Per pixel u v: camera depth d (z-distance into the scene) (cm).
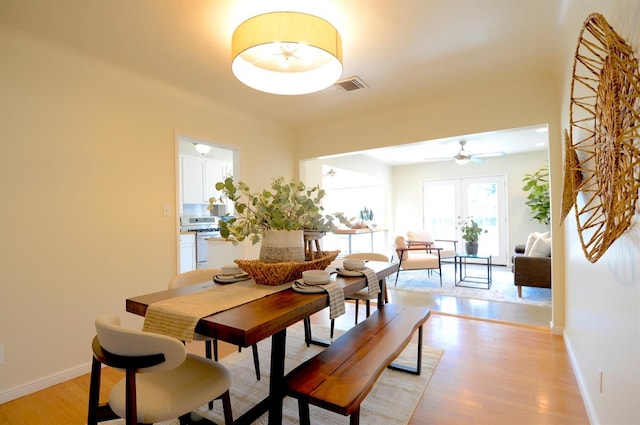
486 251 695
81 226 232
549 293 447
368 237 704
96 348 117
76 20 192
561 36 215
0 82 197
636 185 99
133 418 105
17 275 203
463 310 373
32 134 210
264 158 395
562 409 181
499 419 173
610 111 110
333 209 859
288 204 187
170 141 290
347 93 311
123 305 253
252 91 302
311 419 177
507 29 208
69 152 226
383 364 147
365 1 179
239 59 212
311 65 228
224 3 179
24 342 205
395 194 799
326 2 180
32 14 185
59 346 220
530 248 470
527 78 283
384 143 372
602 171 127
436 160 706
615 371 132
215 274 223
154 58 239
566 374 219
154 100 279
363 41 221
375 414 179
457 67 261
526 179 622
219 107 338
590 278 179
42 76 214
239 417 176
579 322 210
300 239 192
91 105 238
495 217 686
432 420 173
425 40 221
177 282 204
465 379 215
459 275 577
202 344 281
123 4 178
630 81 94
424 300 418
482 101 313
